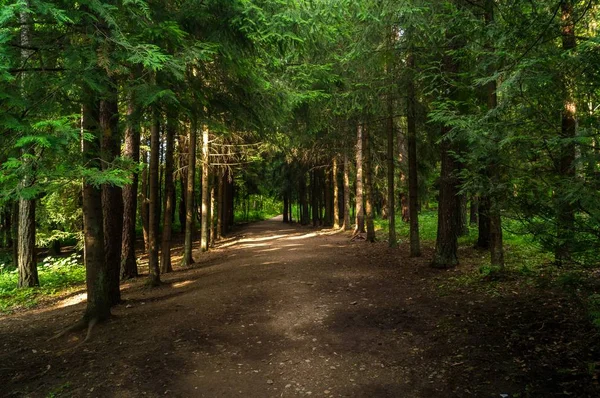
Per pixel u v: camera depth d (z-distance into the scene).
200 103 7.56
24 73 4.12
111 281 8.41
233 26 6.38
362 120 14.02
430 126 11.27
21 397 4.25
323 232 24.88
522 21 3.98
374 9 7.32
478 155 4.12
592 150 3.35
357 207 20.17
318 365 4.95
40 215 15.23
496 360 4.55
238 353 5.40
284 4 6.10
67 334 6.39
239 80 7.92
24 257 12.04
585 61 3.43
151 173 10.79
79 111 4.92
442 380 4.32
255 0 6.20
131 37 4.79
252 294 8.63
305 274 10.57
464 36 5.74
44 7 3.27
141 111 6.64
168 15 6.09
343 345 5.55
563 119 4.07
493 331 5.33
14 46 3.73
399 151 20.67
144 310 7.70
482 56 5.70
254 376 4.70
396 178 22.58
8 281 12.84
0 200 3.70
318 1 6.60
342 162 25.69
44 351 5.70
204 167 18.41
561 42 4.45
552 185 3.60
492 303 6.44
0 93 3.41
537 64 3.71
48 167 3.87
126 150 10.41
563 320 5.16
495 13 6.20
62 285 12.23
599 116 3.52
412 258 12.04
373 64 9.24
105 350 5.56
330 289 8.75
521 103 4.02
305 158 24.20
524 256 9.32
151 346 5.62
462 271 9.20
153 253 10.73
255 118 8.59
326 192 30.27
